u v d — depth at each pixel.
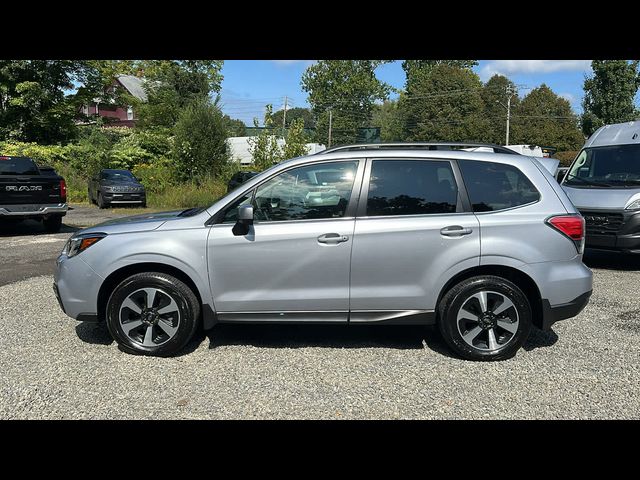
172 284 4.40
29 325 5.31
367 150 4.62
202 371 4.18
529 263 4.35
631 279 7.79
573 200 8.85
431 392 3.81
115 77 42.53
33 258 9.04
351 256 4.35
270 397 3.72
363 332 5.20
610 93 28.61
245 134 55.06
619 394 3.78
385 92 68.06
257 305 4.43
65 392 3.77
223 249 4.38
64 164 26.41
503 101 69.62
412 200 4.45
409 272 4.37
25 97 27.16
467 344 4.40
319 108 67.62
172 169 23.69
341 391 3.83
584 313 5.91
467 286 4.36
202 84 40.19
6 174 11.66
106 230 4.56
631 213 8.09
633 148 9.24
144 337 4.48
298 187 4.50
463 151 4.61
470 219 4.38
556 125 67.12
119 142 31.53
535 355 4.57
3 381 3.95
